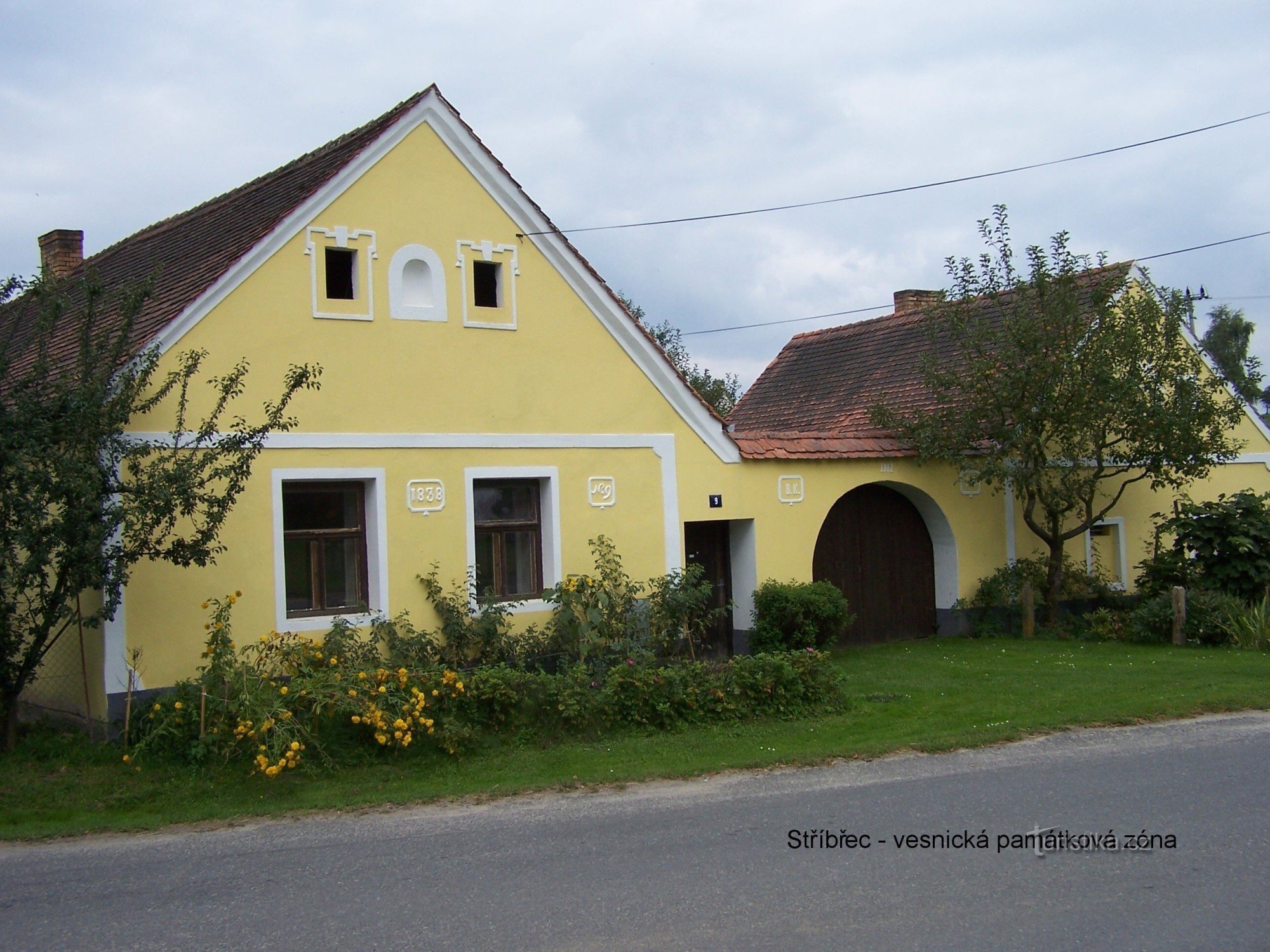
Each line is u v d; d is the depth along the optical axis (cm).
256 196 1466
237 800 958
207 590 1187
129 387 1050
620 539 1502
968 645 1761
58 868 790
